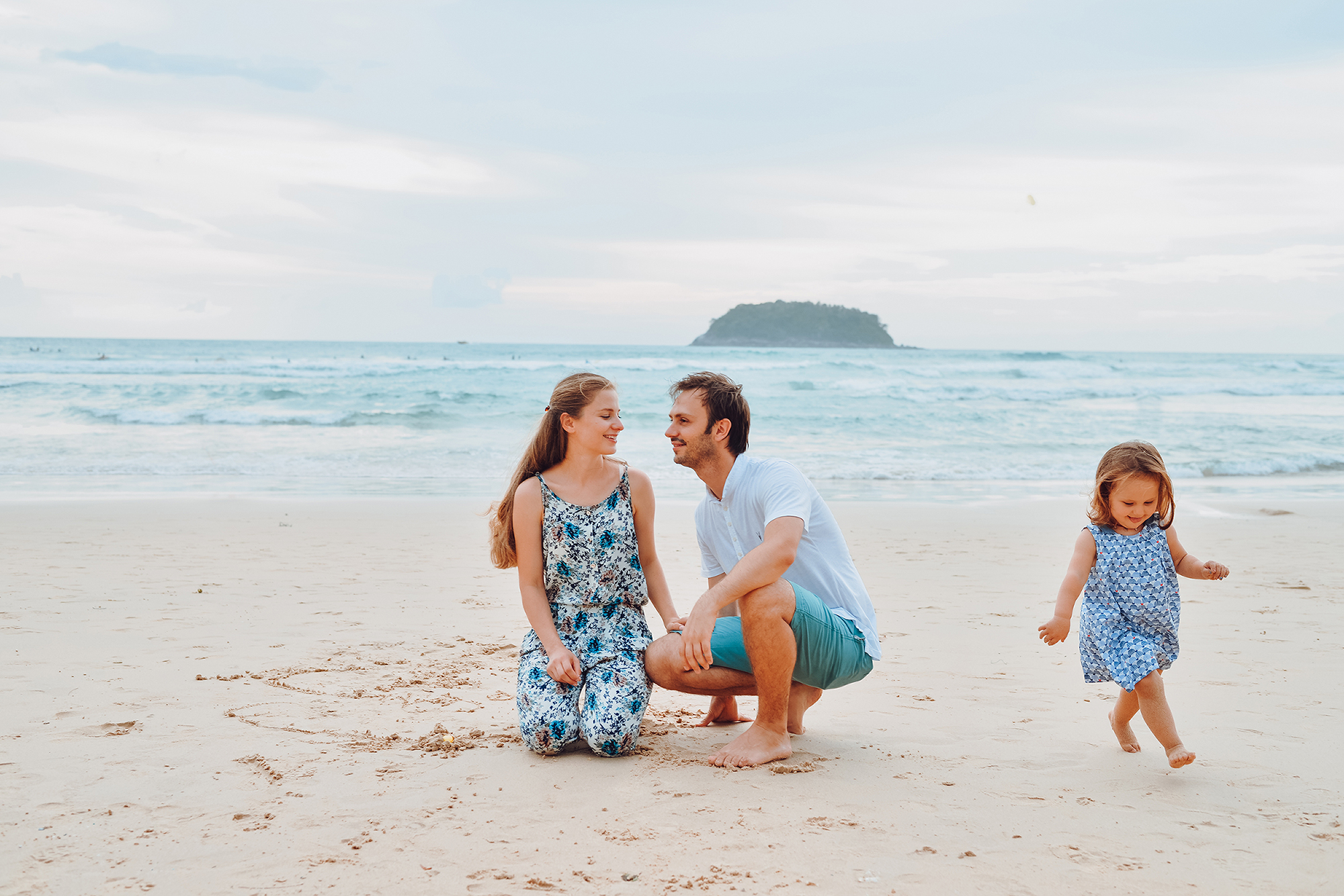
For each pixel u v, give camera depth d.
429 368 38.94
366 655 4.49
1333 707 3.77
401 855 2.34
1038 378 41.06
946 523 9.68
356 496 11.62
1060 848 2.43
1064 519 10.05
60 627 4.92
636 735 3.13
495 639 4.87
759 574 2.98
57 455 14.99
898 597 6.22
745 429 3.30
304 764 3.00
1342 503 11.29
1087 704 3.86
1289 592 6.29
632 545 3.35
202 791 2.75
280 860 2.30
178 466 14.08
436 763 3.04
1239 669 4.37
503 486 12.68
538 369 39.62
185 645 4.58
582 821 2.57
